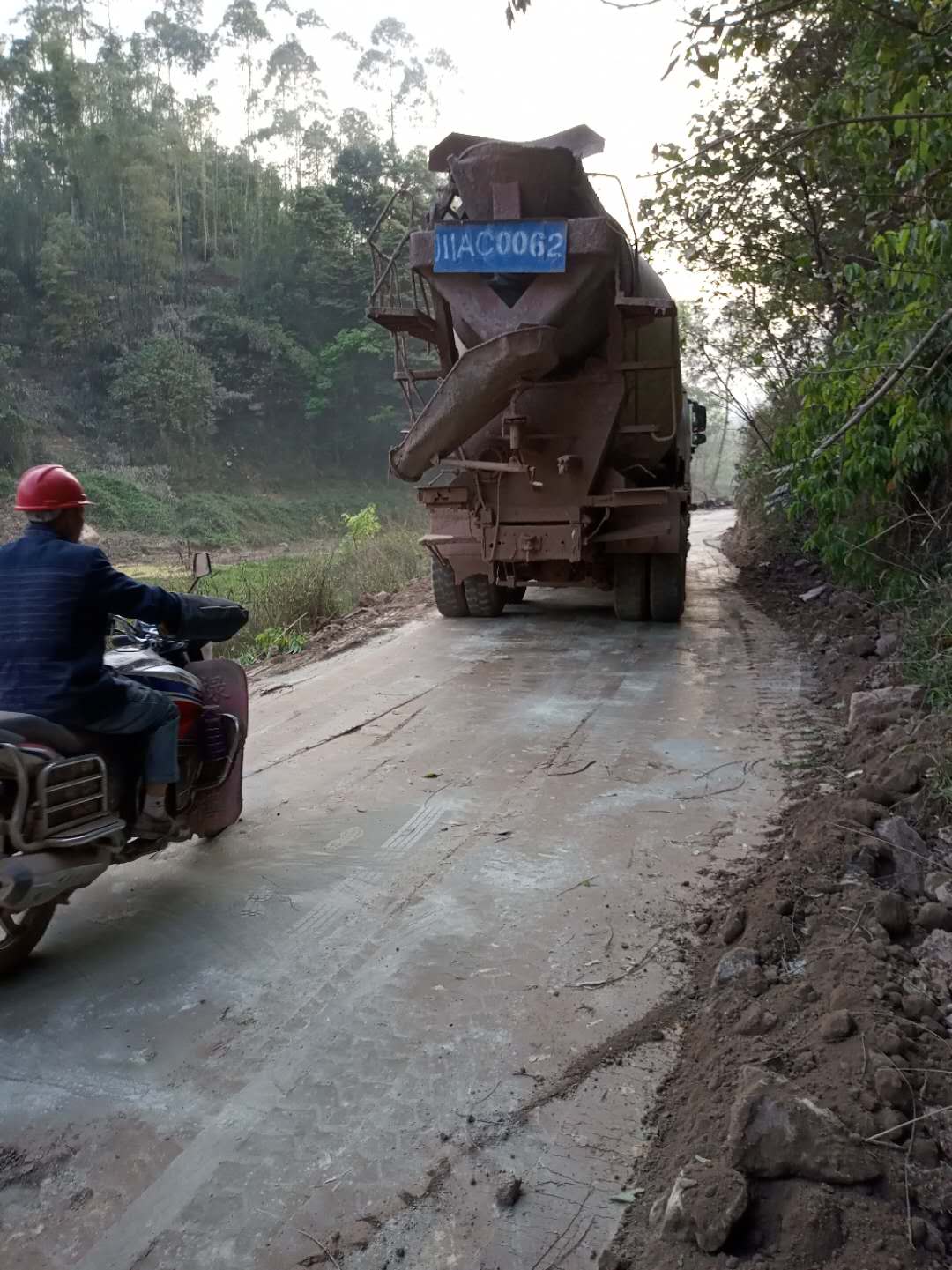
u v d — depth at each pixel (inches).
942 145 199.9
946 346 226.2
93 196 2429.9
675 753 230.1
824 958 129.3
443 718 270.1
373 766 231.6
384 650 370.0
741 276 450.9
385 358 2433.6
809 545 307.1
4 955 142.5
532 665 332.8
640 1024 124.5
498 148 305.0
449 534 384.5
